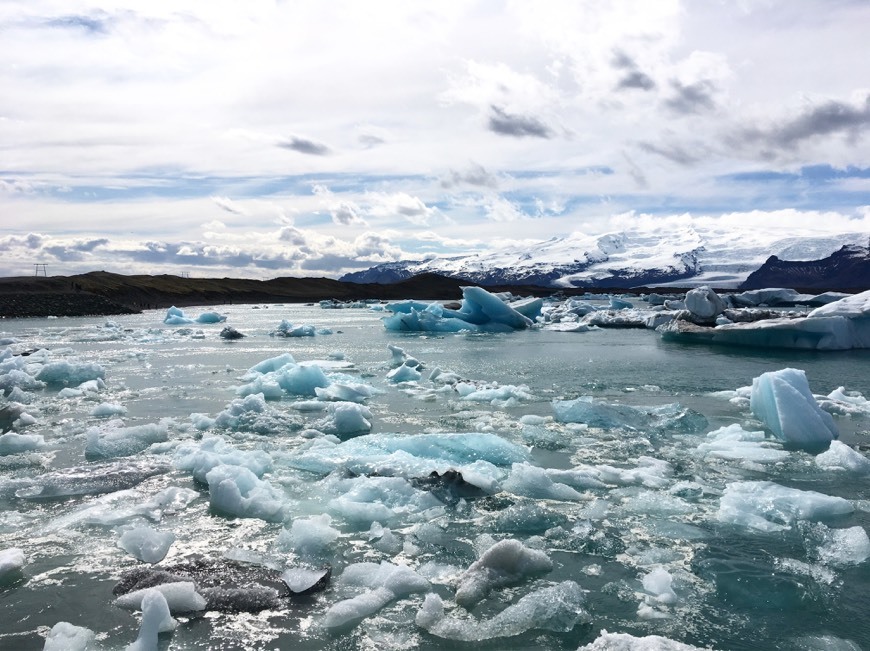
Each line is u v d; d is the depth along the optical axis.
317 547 4.80
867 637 3.65
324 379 11.93
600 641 3.46
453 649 3.54
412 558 4.70
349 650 3.52
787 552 4.77
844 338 19.03
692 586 4.25
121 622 3.81
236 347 21.38
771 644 3.58
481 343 22.58
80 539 4.99
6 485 6.11
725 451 7.49
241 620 3.81
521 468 6.32
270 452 7.54
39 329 29.95
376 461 6.84
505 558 4.41
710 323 25.19
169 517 5.45
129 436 7.94
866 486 6.30
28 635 3.66
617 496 5.99
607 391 12.05
